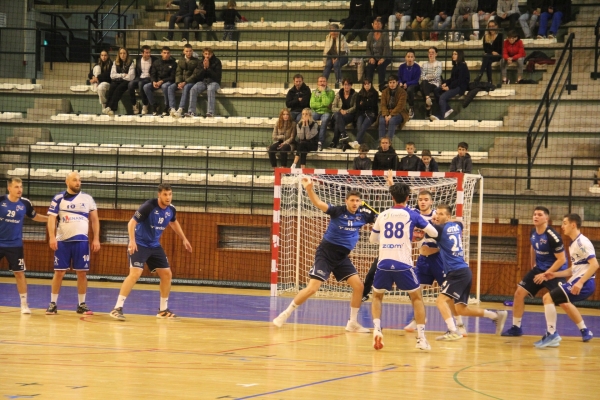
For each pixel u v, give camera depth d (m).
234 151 27.41
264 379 10.13
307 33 33.16
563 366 11.88
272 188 25.50
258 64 31.41
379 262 13.21
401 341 14.34
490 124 27.02
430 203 15.10
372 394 9.29
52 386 9.32
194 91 28.75
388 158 24.19
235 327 15.80
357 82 30.70
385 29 30.84
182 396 8.92
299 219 23.38
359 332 15.45
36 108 30.14
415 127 27.36
